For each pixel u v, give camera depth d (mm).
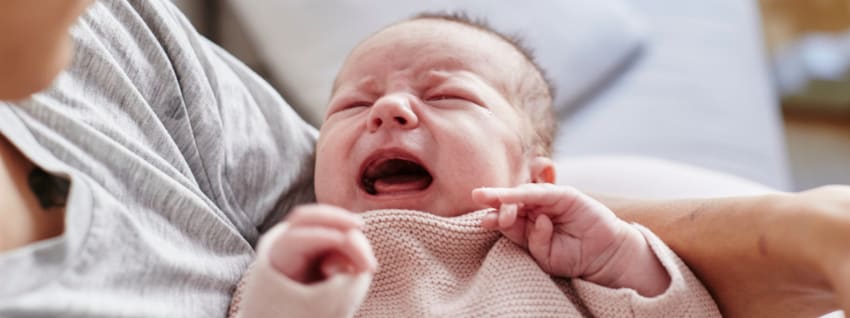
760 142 1645
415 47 936
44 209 608
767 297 712
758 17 2094
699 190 1268
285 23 1544
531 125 970
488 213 764
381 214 777
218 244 748
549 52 1639
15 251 539
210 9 1604
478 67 937
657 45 1830
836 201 635
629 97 1706
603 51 1707
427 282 753
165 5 860
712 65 1797
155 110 788
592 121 1659
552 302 715
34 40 452
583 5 1720
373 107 858
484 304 720
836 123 3178
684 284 703
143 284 617
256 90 954
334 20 1548
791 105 3266
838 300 587
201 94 823
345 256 518
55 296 535
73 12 466
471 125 875
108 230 593
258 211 869
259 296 521
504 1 1651
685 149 1592
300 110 1549
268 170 895
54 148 623
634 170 1313
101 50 714
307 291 503
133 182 666
